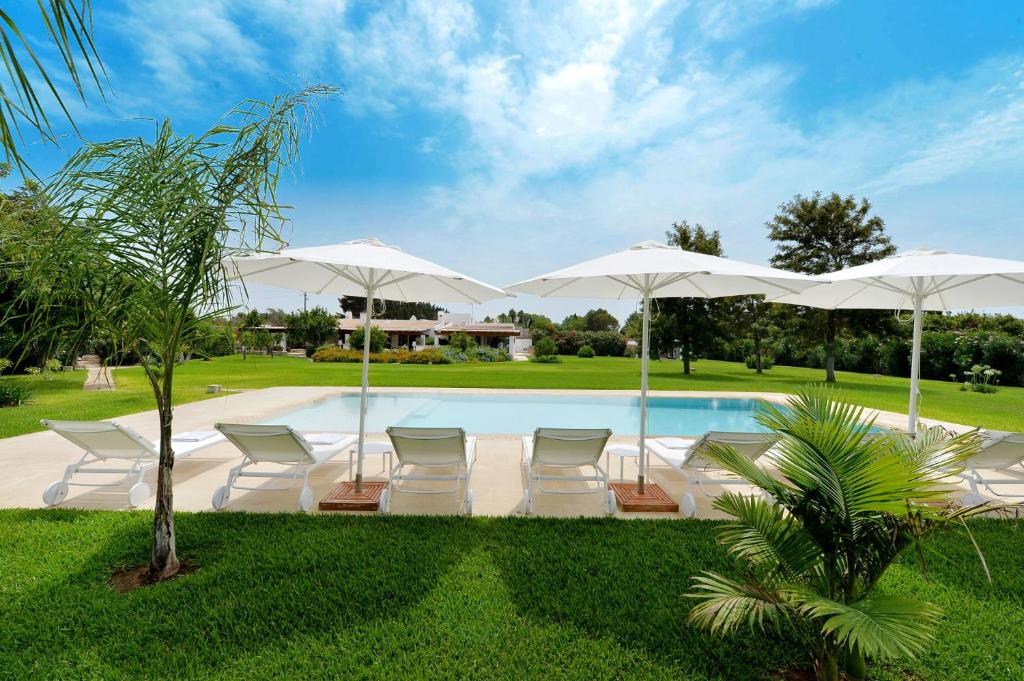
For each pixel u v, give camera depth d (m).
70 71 1.82
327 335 44.59
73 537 3.98
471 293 6.56
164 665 2.52
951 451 2.37
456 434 4.66
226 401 12.76
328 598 3.15
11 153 1.90
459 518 4.55
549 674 2.49
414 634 2.80
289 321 43.31
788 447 2.31
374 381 19.42
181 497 5.16
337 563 3.59
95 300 3.06
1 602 3.05
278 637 2.76
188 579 3.34
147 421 9.35
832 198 22.98
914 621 1.90
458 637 2.77
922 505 2.11
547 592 3.24
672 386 18.72
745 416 13.23
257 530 4.17
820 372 29.42
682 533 4.25
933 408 12.96
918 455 2.47
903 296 8.16
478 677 2.46
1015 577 3.55
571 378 22.09
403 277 5.91
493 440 8.22
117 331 3.19
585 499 5.27
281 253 4.25
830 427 2.19
